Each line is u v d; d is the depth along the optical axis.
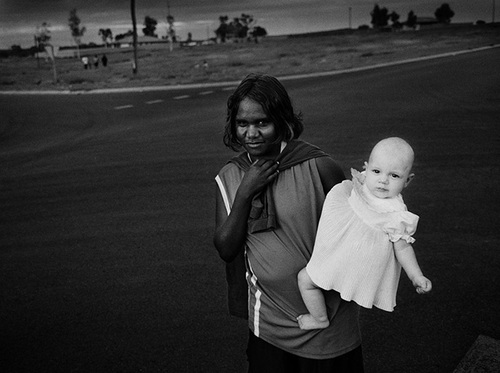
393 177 1.99
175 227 6.60
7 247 6.24
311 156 2.17
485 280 4.84
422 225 6.29
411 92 20.50
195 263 5.50
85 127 16.16
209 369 3.74
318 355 2.24
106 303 4.73
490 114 14.28
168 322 4.37
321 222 2.09
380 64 40.66
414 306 4.46
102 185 8.85
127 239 6.27
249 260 2.28
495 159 9.29
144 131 14.41
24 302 4.82
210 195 7.91
